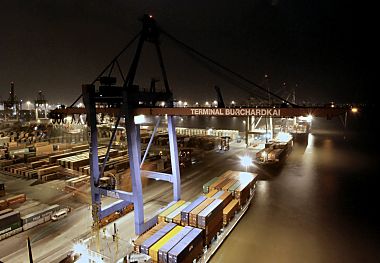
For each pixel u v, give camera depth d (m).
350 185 42.44
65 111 29.92
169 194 37.81
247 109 20.36
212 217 22.89
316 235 26.55
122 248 17.53
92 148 26.50
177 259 17.19
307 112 18.83
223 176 35.94
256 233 26.89
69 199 35.44
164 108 23.05
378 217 30.58
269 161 54.47
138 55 26.67
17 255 22.45
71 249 23.11
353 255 23.19
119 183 36.72
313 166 55.44
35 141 84.94
